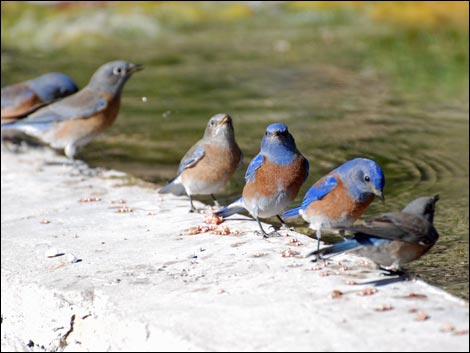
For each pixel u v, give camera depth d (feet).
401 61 84.69
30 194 47.83
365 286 31.53
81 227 41.32
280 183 37.06
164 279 33.47
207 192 43.16
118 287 32.99
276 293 31.27
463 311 29.19
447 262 40.91
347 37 95.66
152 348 29.22
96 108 54.65
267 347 27.32
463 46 89.81
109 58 86.17
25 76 77.77
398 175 53.72
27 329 34.47
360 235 30.81
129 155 58.18
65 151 55.01
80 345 32.60
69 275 34.78
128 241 38.70
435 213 47.65
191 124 65.00
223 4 108.17
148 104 70.38
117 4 104.12
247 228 39.65
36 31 96.84
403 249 30.83
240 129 62.85
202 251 36.52
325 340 27.48
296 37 96.22
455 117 66.85
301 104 69.92
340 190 34.22
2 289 35.22
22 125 55.16
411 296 30.50
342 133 62.18
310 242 37.32
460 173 53.78
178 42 94.07
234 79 77.97
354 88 75.15
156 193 47.55
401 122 65.26
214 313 29.94
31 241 39.45
